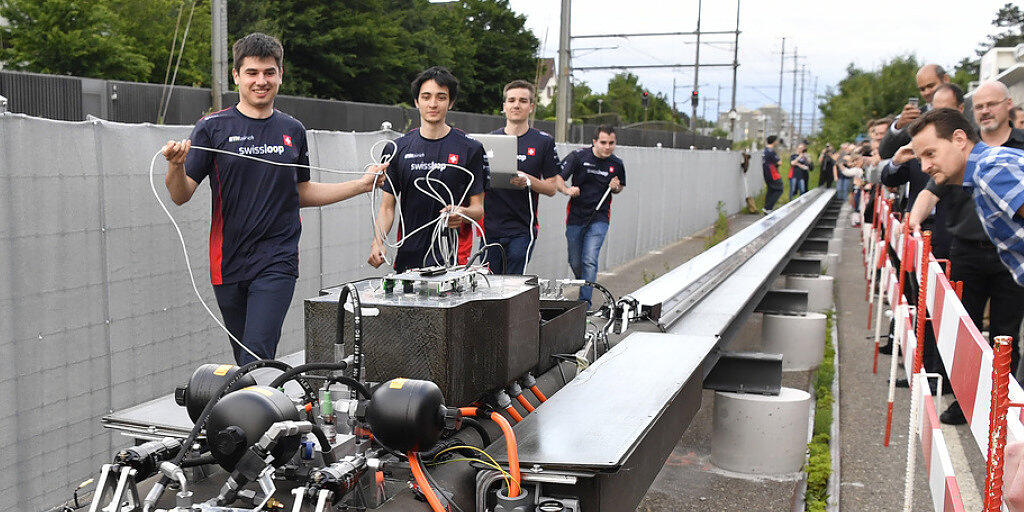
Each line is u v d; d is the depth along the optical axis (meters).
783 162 63.75
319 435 2.31
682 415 3.30
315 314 2.86
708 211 23.89
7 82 10.38
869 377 7.58
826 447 5.53
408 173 5.32
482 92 51.62
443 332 2.69
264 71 4.34
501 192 6.87
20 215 4.28
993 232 4.02
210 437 2.16
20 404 4.32
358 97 36.28
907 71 50.91
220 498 2.20
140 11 24.19
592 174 9.20
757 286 6.79
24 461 4.35
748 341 9.02
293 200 4.48
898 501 4.87
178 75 24.33
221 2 12.69
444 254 4.72
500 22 53.22
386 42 36.22
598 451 2.44
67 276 4.57
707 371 4.68
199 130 4.32
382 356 2.75
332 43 34.41
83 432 4.71
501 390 3.08
